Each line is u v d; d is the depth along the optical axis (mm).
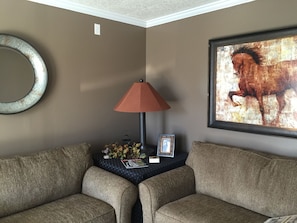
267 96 2221
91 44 2748
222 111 2553
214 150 2271
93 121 2836
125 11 2791
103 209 1943
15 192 1903
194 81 2797
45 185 2057
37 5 2332
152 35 3201
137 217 2111
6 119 2217
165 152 2672
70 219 1788
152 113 3299
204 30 2660
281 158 1958
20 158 2055
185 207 1937
